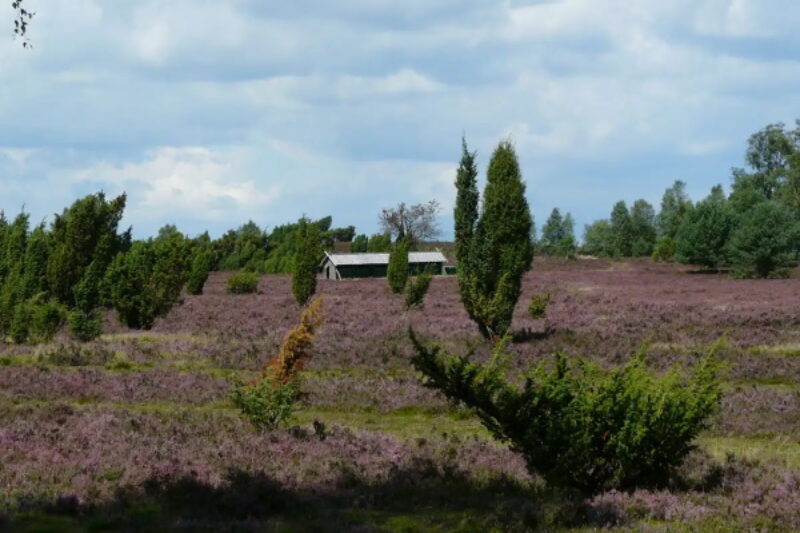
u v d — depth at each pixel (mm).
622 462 12789
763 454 16828
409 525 11281
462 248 36031
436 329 41750
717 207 107625
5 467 14266
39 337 36844
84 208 45062
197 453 15539
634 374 13094
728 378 26781
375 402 23312
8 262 50312
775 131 162500
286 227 153000
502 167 35125
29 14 14016
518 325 43062
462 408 22031
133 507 12211
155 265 45938
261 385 18344
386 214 150500
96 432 17188
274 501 12469
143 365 30328
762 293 64625
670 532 10945
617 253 157375
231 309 56500
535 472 14000
